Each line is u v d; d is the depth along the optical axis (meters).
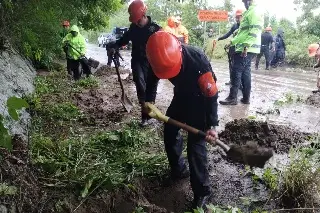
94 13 14.87
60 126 5.78
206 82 3.44
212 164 4.70
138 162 4.43
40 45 9.96
